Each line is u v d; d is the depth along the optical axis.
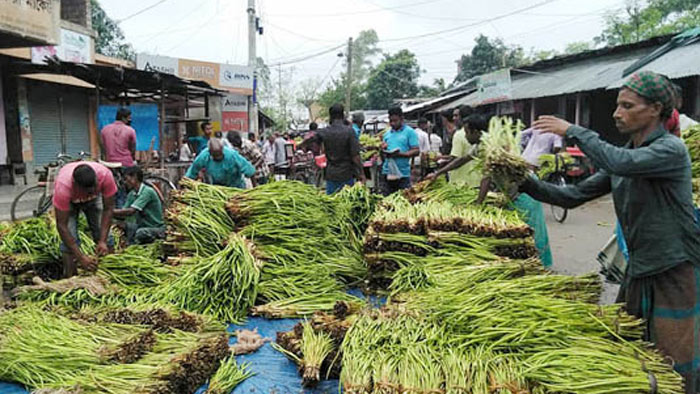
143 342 2.91
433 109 24.75
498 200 4.77
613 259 3.68
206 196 4.94
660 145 2.28
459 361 2.40
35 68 10.95
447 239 4.00
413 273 3.63
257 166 9.59
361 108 58.12
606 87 13.19
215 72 20.14
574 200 2.94
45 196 7.39
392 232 4.09
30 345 2.82
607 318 2.59
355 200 5.67
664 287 2.44
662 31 26.14
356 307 3.40
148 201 5.69
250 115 21.64
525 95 16.92
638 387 2.17
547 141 6.75
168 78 10.77
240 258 4.06
